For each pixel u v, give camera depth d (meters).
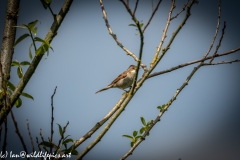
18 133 3.83
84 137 4.64
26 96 5.20
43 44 4.61
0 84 4.64
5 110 3.92
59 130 4.62
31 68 4.65
